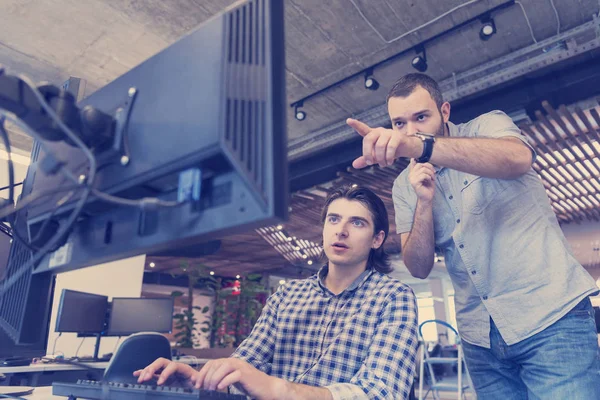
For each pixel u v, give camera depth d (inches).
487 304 46.7
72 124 23.5
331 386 31.7
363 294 45.6
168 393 26.2
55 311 195.9
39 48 153.0
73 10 136.4
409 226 59.0
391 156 30.6
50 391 44.0
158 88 23.9
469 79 168.2
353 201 49.0
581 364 39.8
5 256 50.0
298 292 49.4
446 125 53.1
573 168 193.6
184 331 247.6
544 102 146.0
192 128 21.3
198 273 261.3
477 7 137.6
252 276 274.4
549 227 45.8
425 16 140.5
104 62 161.2
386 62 161.2
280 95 21.3
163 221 23.7
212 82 21.4
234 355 45.2
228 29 22.3
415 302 42.4
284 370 45.1
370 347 39.1
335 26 143.8
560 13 139.6
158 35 147.5
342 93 179.9
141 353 97.2
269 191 19.5
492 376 49.2
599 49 145.0
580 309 41.8
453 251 52.5
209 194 22.0
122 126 24.4
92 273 213.8
